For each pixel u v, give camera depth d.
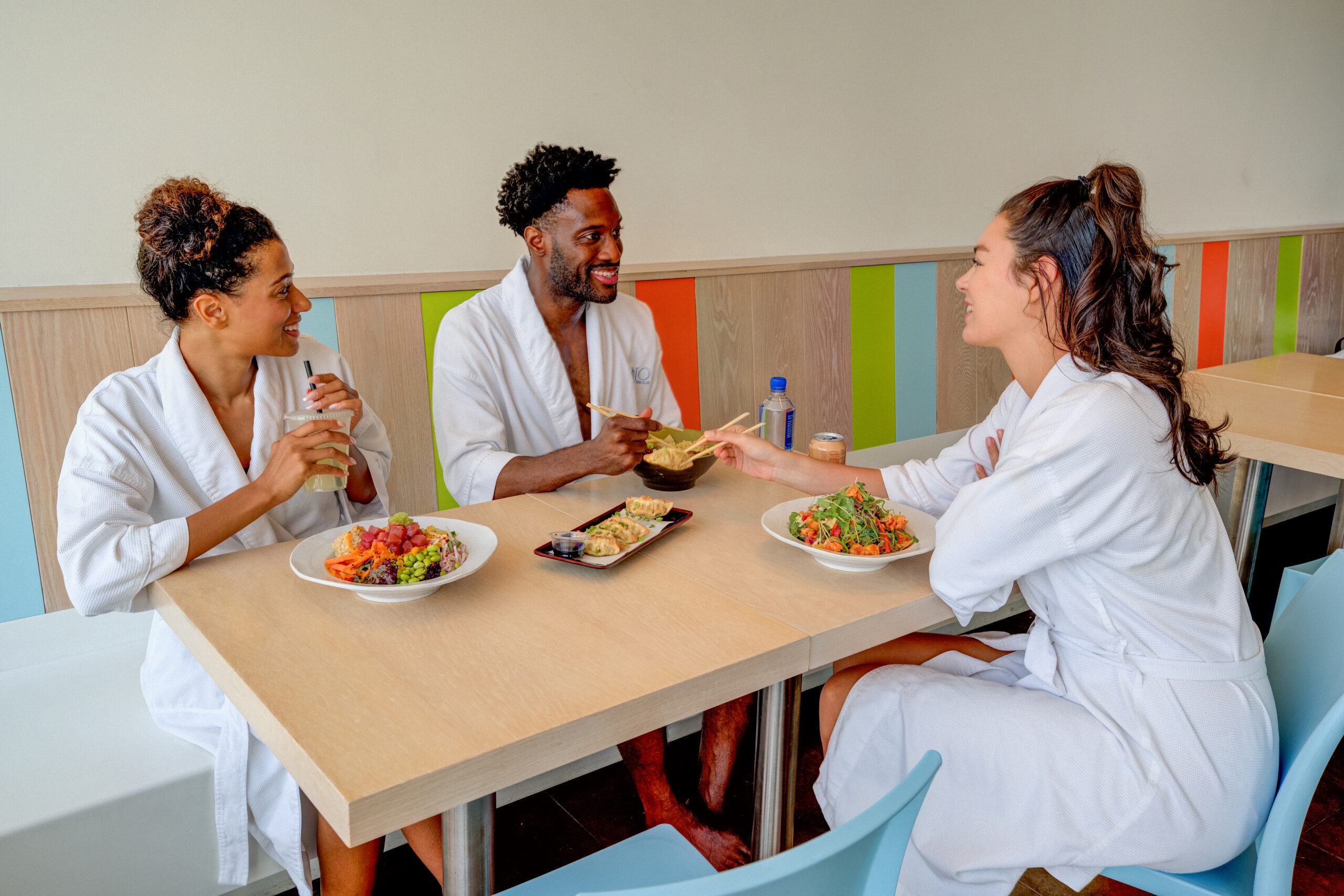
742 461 1.66
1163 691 1.16
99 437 1.32
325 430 1.36
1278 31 4.06
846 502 1.32
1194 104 3.84
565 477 1.62
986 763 1.20
